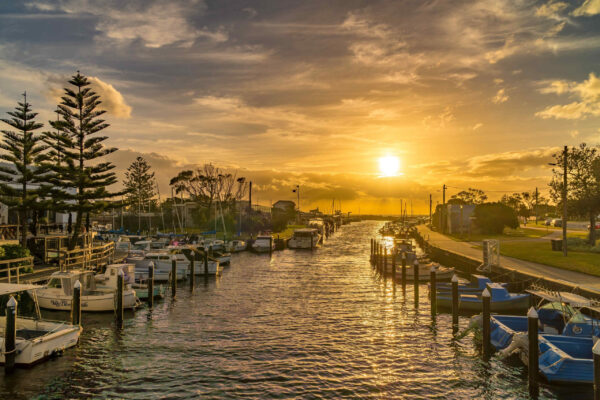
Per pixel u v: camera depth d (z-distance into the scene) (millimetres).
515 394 14344
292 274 42594
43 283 26656
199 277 39562
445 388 14789
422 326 22625
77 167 39031
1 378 15234
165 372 15930
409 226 133625
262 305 27500
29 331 18047
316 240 77188
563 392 14383
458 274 41156
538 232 75562
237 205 101750
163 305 27312
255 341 19734
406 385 14977
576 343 16031
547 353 15352
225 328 21875
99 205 39750
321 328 22078
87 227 47656
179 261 39531
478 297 25891
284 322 23203
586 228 79500
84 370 16062
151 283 26359
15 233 39281
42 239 35531
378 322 23391
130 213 92062
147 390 14398
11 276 24156
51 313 24047
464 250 48625
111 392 14234
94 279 25984
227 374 15766
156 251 42469
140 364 16719
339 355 17969
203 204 100062
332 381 15250
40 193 36125
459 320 23844
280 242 72875
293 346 19062
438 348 18984
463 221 83750
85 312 24453
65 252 31000
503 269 31281
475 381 15398
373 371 16219
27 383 14844
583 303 17672
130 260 39625
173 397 13867
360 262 53781
